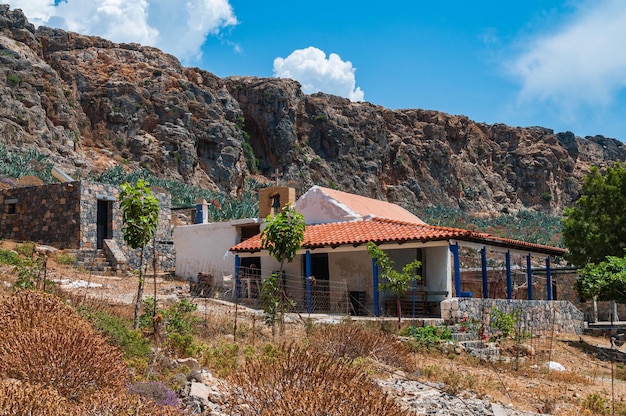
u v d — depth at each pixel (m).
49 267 23.30
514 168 149.50
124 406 6.66
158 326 11.86
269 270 26.30
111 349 8.18
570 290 36.88
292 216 17.44
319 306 24.02
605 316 36.94
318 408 6.42
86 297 16.05
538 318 25.17
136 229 15.09
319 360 7.46
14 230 29.45
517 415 10.80
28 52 83.12
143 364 9.71
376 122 124.88
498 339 19.80
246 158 104.38
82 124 84.31
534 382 14.56
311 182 106.56
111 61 96.56
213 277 26.36
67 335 7.64
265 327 16.50
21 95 74.50
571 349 21.20
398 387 11.75
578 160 163.25
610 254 30.94
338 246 23.38
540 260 50.50
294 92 115.94
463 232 21.52
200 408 8.40
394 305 23.58
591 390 14.34
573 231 32.47
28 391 6.24
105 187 29.19
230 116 104.75
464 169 139.75
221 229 29.50
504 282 33.62
